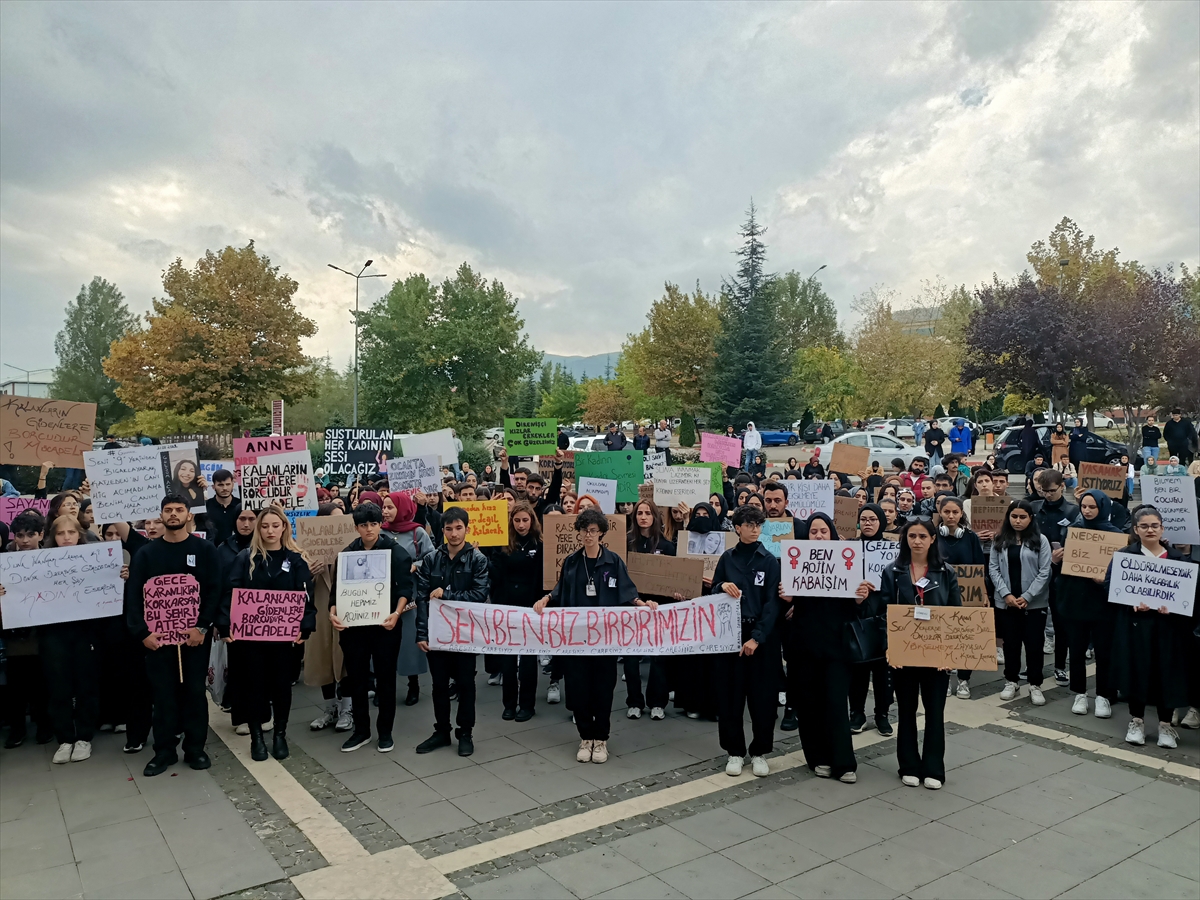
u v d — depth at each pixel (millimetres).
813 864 4840
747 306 45781
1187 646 6730
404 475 10711
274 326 39719
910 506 10766
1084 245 32906
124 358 38094
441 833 5238
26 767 6324
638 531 8062
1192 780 6070
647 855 4949
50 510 7027
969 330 30750
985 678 8750
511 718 7516
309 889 4574
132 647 6492
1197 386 28500
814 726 6160
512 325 47969
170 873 4734
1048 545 7715
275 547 6418
